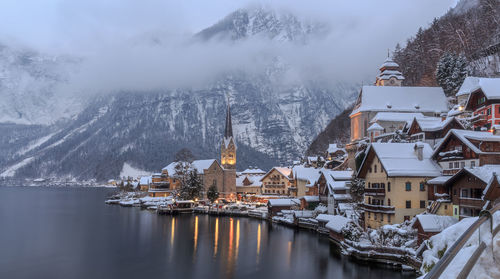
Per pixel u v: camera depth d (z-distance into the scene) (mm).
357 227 71688
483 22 148250
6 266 63562
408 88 118812
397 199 63406
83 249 76250
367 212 72750
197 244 80688
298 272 58188
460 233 31828
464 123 76000
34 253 72938
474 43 141875
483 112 75188
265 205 150125
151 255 71062
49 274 59125
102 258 68812
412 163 65312
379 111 114438
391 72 138875
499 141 55875
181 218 126500
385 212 64188
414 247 55594
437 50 162750
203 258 68438
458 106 91125
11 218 125938
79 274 58969
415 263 52656
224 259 67625
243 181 199875
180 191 161375
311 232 92312
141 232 96562
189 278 56625
